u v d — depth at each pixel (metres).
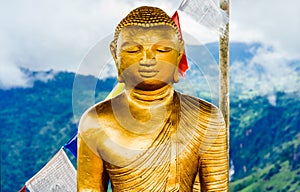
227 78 5.02
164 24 4.26
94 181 4.45
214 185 4.53
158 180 4.34
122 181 4.36
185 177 4.42
